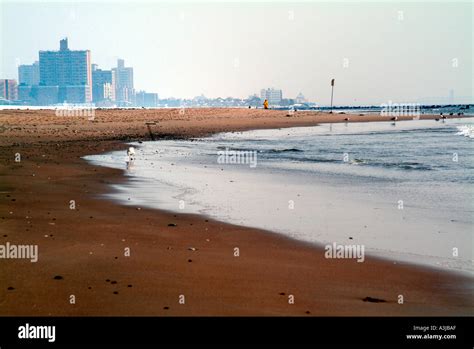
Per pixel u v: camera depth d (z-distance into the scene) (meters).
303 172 28.66
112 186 22.50
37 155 33.75
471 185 24.19
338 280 10.69
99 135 53.97
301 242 13.80
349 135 61.84
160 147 43.28
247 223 15.96
